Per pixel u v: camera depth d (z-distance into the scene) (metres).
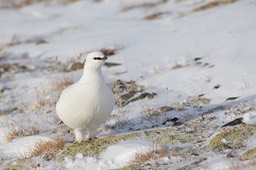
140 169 9.57
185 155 9.88
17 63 21.06
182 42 18.77
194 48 17.84
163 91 14.95
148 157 9.95
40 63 20.70
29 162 10.86
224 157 9.43
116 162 10.16
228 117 11.85
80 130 11.63
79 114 11.05
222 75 14.91
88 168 10.16
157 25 22.64
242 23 18.97
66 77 17.77
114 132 12.52
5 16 29.91
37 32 25.98
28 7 31.92
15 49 23.11
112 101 11.27
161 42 19.41
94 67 10.99
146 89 15.37
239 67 15.08
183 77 15.64
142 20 24.66
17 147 11.98
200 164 9.31
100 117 11.23
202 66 16.09
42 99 15.89
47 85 17.59
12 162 11.09
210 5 23.20
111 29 23.70
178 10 24.77
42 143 11.55
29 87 17.80
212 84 14.56
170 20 22.98
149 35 20.83
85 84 11.01
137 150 10.24
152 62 17.72
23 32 26.19
